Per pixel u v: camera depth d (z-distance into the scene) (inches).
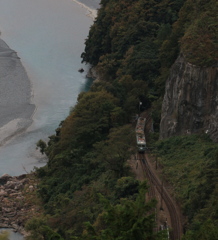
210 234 1879.9
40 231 3363.7
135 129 4303.6
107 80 6387.8
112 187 3503.9
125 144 3774.6
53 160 4498.0
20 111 6141.7
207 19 4178.2
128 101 4864.7
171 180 3425.2
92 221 3191.4
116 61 6299.2
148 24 6225.4
